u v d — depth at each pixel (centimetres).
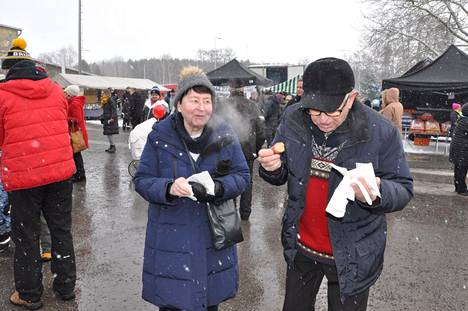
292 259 213
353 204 197
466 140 721
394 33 2062
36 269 317
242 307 337
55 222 326
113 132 1114
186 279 223
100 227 523
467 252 467
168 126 233
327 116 188
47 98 305
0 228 417
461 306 343
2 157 299
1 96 289
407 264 429
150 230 234
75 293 349
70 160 321
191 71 226
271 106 1055
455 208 657
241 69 1358
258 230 525
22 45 337
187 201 227
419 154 1252
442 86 1189
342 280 199
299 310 225
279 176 215
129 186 747
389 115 762
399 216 608
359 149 197
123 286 364
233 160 237
